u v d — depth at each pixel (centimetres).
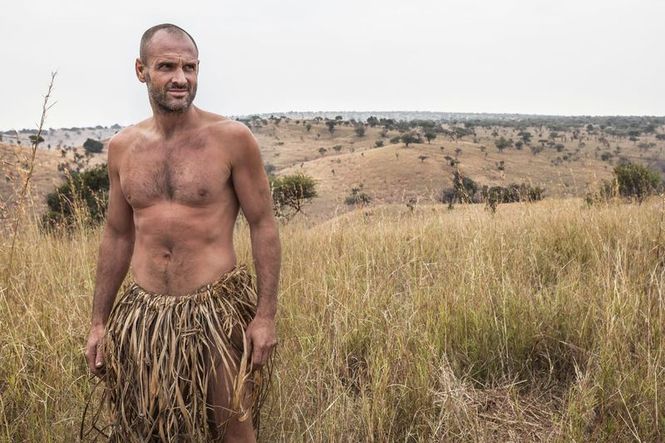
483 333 388
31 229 541
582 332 377
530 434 309
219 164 247
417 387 321
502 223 670
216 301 249
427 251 595
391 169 12319
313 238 672
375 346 372
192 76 243
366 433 302
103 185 1403
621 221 639
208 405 251
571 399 315
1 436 286
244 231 679
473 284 434
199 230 249
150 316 248
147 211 252
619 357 329
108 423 284
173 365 242
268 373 295
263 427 309
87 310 414
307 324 407
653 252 511
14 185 478
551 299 431
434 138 16250
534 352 379
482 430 298
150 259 253
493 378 359
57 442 297
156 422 247
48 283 455
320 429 295
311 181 1606
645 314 375
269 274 256
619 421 296
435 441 296
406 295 460
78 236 620
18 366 328
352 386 358
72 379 335
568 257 571
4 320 365
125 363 253
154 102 244
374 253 575
